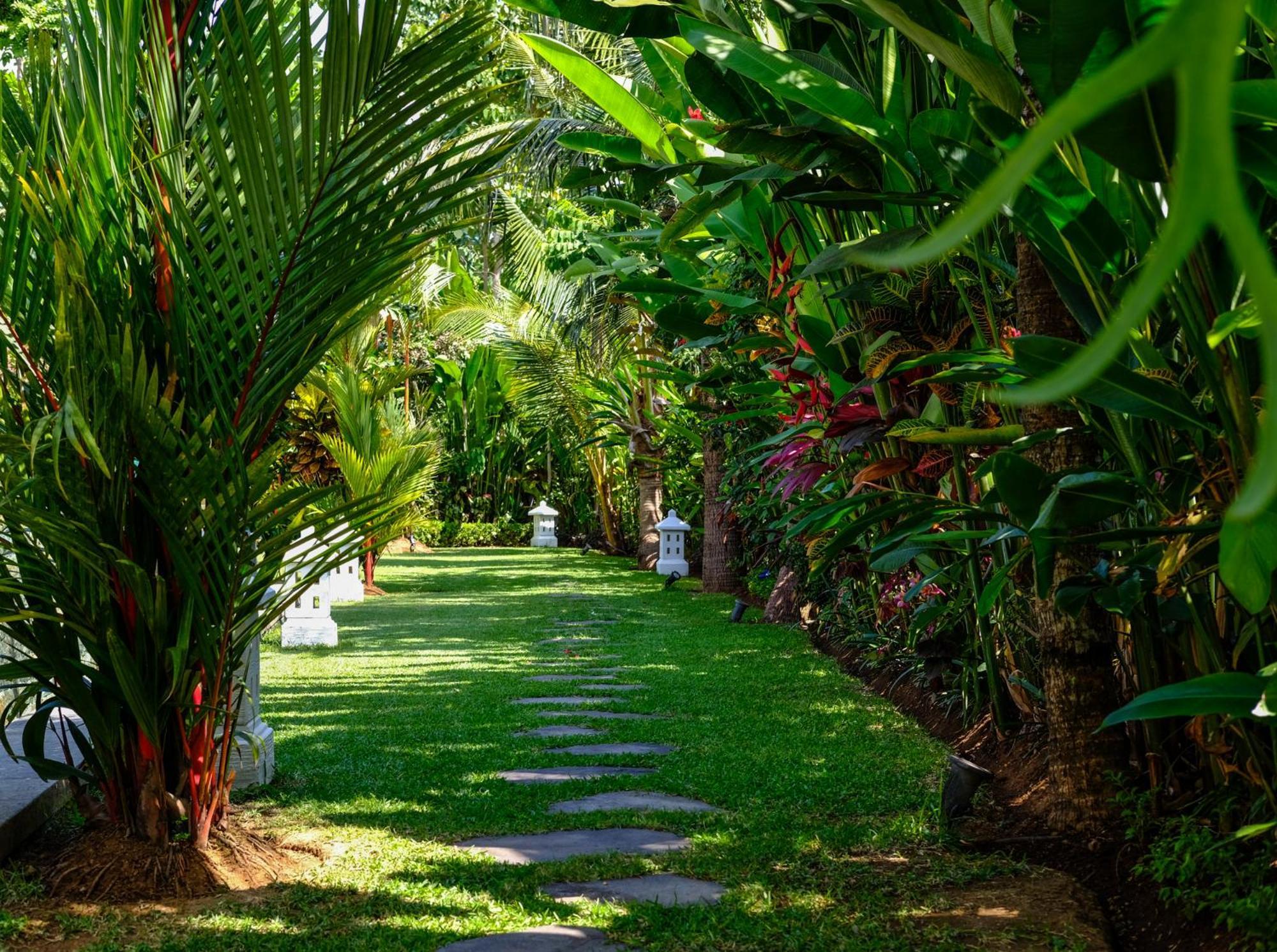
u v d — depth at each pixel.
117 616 3.53
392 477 3.68
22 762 4.58
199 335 3.40
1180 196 0.21
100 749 3.61
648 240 8.06
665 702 6.91
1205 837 3.07
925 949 2.95
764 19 5.43
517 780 5.00
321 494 3.44
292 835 4.14
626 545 22.69
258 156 3.21
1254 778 2.97
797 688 7.36
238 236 3.57
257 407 3.54
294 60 3.88
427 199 3.45
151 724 3.50
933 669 5.53
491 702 7.04
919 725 6.11
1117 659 4.22
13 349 3.40
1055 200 3.02
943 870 3.60
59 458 3.18
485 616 12.26
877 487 4.91
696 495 18.52
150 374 3.64
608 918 3.26
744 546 14.48
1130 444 3.22
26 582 3.38
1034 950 2.94
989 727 5.32
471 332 20.28
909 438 3.68
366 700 7.17
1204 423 2.72
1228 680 2.24
